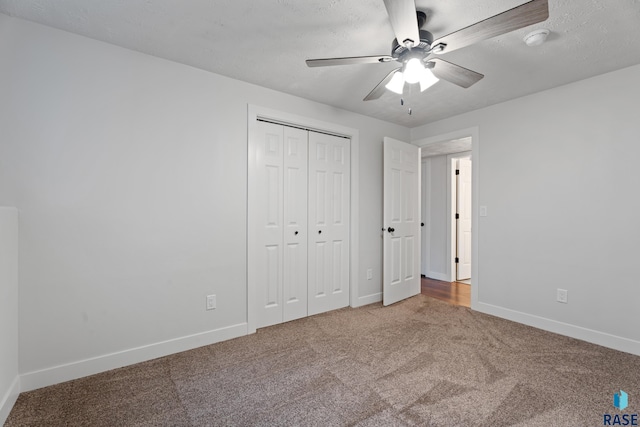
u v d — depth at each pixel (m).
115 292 2.06
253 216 2.66
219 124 2.49
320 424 1.51
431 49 1.65
